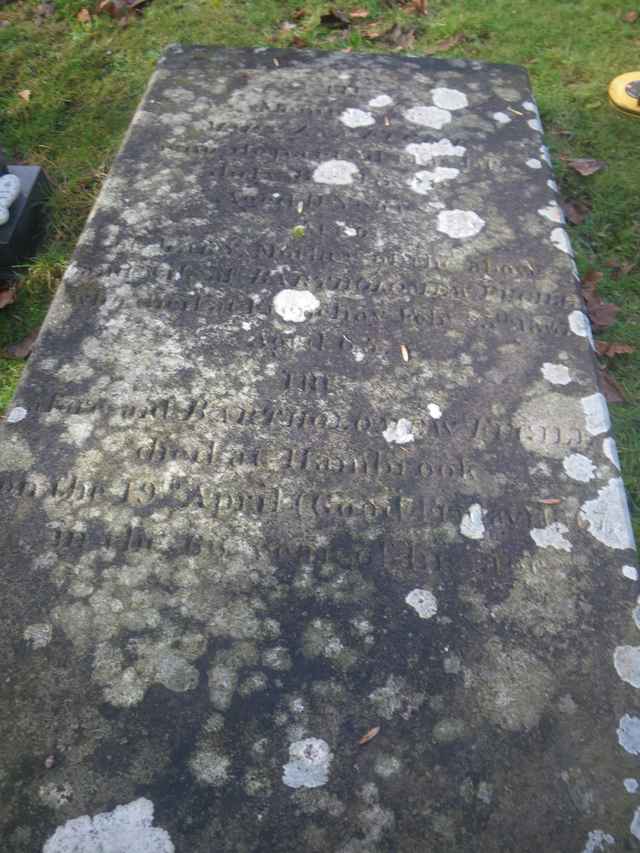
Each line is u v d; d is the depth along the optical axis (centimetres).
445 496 103
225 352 116
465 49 199
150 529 99
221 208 134
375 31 201
